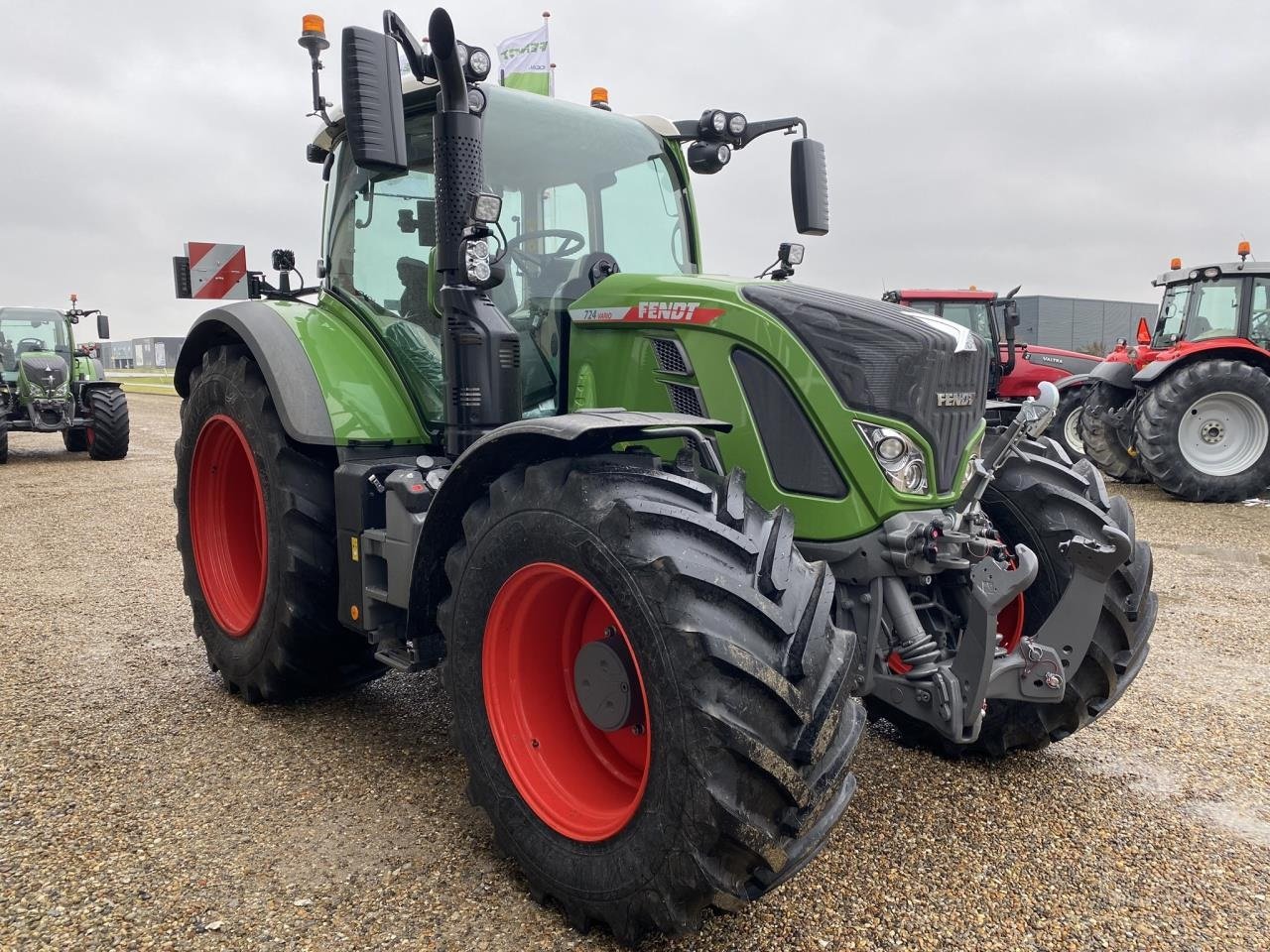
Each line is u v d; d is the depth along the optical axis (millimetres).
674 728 1833
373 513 2840
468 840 2459
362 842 2438
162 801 2646
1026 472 3043
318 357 3152
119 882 2230
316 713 3365
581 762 2299
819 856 2400
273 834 2469
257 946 1994
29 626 4426
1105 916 2156
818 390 2404
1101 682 2842
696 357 2578
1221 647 4238
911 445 2387
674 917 1878
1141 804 2723
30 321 12352
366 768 2893
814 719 1867
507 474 2254
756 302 2518
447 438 2797
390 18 2518
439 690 3643
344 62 2416
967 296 12508
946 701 2445
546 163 3143
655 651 1862
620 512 1941
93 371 13336
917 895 2221
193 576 3688
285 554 3088
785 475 2473
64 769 2854
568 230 3195
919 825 2580
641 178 3434
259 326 3221
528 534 2127
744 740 1764
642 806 1924
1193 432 8758
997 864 2377
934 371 2412
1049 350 14055
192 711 3365
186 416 3734
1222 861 2406
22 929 2037
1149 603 2986
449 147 2633
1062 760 3047
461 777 2832
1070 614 2656
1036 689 2631
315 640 3199
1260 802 2738
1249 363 8984
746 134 3490
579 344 2898
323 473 3197
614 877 1966
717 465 2355
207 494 3705
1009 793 2789
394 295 3197
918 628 2461
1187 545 6590
